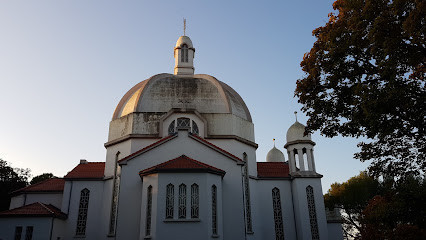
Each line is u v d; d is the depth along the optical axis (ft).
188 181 73.46
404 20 47.24
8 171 161.68
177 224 69.67
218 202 76.18
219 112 102.01
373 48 49.42
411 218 57.41
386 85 47.80
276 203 100.94
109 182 95.61
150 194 74.95
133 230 79.00
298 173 101.71
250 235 89.40
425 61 48.03
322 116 60.64
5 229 83.82
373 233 73.87
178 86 107.04
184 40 132.05
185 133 88.43
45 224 84.79
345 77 56.49
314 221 96.37
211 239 70.08
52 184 108.99
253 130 108.78
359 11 52.49
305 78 61.05
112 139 99.71
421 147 53.01
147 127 96.17
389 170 57.06
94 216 93.25
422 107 47.57
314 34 61.52
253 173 100.94
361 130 57.11
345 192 156.46
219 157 86.99
